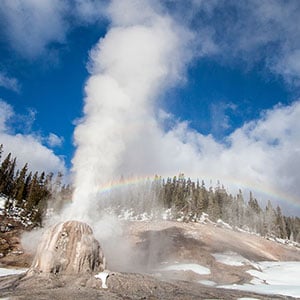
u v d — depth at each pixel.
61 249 16.81
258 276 27.72
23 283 14.77
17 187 56.75
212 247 42.47
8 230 33.97
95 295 13.18
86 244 17.27
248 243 54.00
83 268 16.58
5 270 21.31
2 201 50.34
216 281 23.56
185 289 15.92
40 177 62.94
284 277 28.09
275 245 59.47
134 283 15.38
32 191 54.06
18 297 12.32
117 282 15.23
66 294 13.07
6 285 14.52
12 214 42.06
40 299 12.09
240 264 32.44
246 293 17.00
